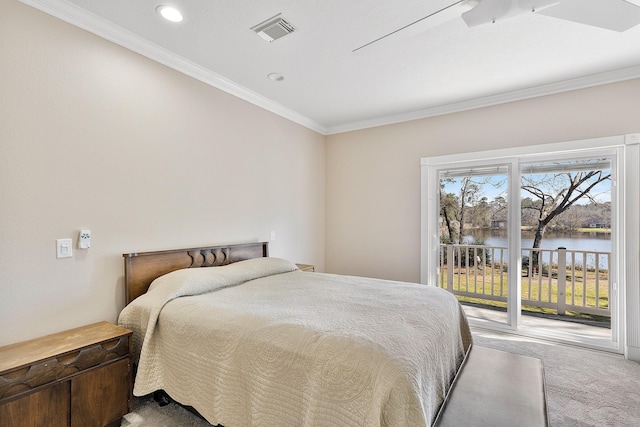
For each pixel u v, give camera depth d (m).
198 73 2.71
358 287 2.40
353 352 1.26
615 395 2.11
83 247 1.99
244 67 2.69
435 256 3.76
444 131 3.60
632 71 2.64
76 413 1.60
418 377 1.20
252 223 3.33
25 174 1.75
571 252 3.17
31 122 1.77
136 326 2.00
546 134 3.03
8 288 1.68
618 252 2.77
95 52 2.05
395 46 2.33
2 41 1.67
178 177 2.59
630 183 2.65
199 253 2.70
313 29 2.14
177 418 1.84
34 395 1.45
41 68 1.81
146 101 2.35
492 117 3.31
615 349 2.77
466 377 1.66
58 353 1.55
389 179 3.98
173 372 1.77
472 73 2.78
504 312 3.47
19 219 1.72
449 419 1.29
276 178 3.65
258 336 1.49
